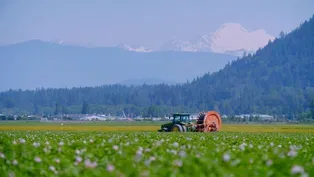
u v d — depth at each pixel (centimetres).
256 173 2831
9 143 4581
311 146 5416
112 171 2866
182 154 3447
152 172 2853
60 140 5694
